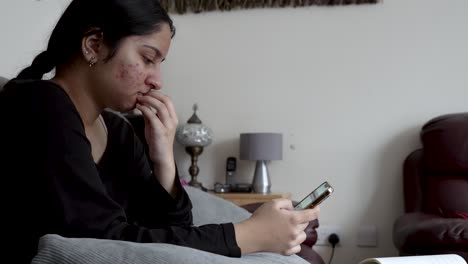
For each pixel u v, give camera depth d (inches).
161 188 38.0
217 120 117.8
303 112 114.3
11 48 73.9
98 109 33.9
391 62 111.7
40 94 29.3
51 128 27.9
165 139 38.3
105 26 31.4
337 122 113.0
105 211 27.7
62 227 26.5
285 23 115.9
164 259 23.5
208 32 118.9
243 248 29.6
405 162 106.3
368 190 110.8
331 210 111.6
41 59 34.4
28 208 28.0
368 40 112.6
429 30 110.7
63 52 33.2
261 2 115.6
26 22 77.3
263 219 30.9
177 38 119.8
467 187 94.5
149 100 37.3
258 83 116.6
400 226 86.3
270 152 105.0
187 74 119.3
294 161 114.0
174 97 119.5
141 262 23.3
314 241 75.1
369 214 110.3
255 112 116.3
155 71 33.3
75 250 23.9
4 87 31.9
